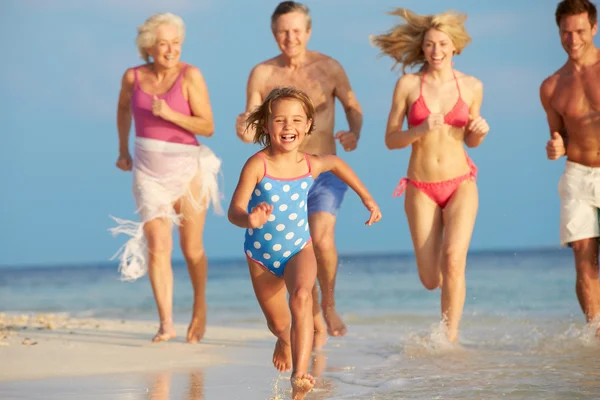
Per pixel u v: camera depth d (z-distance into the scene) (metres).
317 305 9.20
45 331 11.30
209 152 10.15
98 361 8.34
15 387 6.84
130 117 10.51
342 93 9.91
